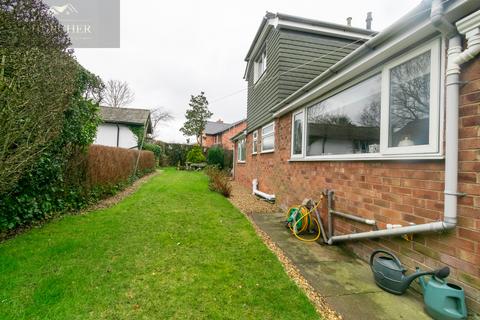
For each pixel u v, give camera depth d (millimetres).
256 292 2305
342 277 2658
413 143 2492
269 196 7023
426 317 1980
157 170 18328
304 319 1944
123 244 3344
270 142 7559
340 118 3904
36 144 3027
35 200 4047
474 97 1908
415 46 2463
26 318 1858
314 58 7035
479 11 1782
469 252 1900
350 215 3369
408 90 2580
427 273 2064
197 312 1992
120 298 2135
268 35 7844
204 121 32344
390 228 2623
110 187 7062
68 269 2598
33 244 3223
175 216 4867
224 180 8898
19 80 2740
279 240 3859
